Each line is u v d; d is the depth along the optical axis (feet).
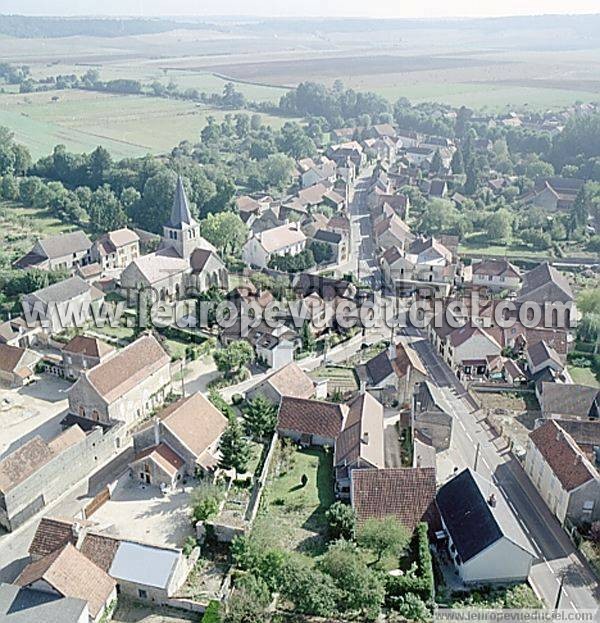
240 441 300.20
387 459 313.32
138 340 365.61
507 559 242.99
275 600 231.09
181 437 300.20
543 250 630.33
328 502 284.61
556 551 264.52
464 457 321.73
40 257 553.64
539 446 301.22
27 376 386.32
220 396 353.10
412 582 232.12
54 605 218.38
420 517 265.75
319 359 411.95
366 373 381.19
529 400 373.61
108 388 332.80
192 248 523.29
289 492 290.35
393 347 390.42
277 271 545.85
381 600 224.12
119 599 238.48
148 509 282.36
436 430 323.16
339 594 224.12
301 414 329.72
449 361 408.67
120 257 588.09
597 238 630.74
